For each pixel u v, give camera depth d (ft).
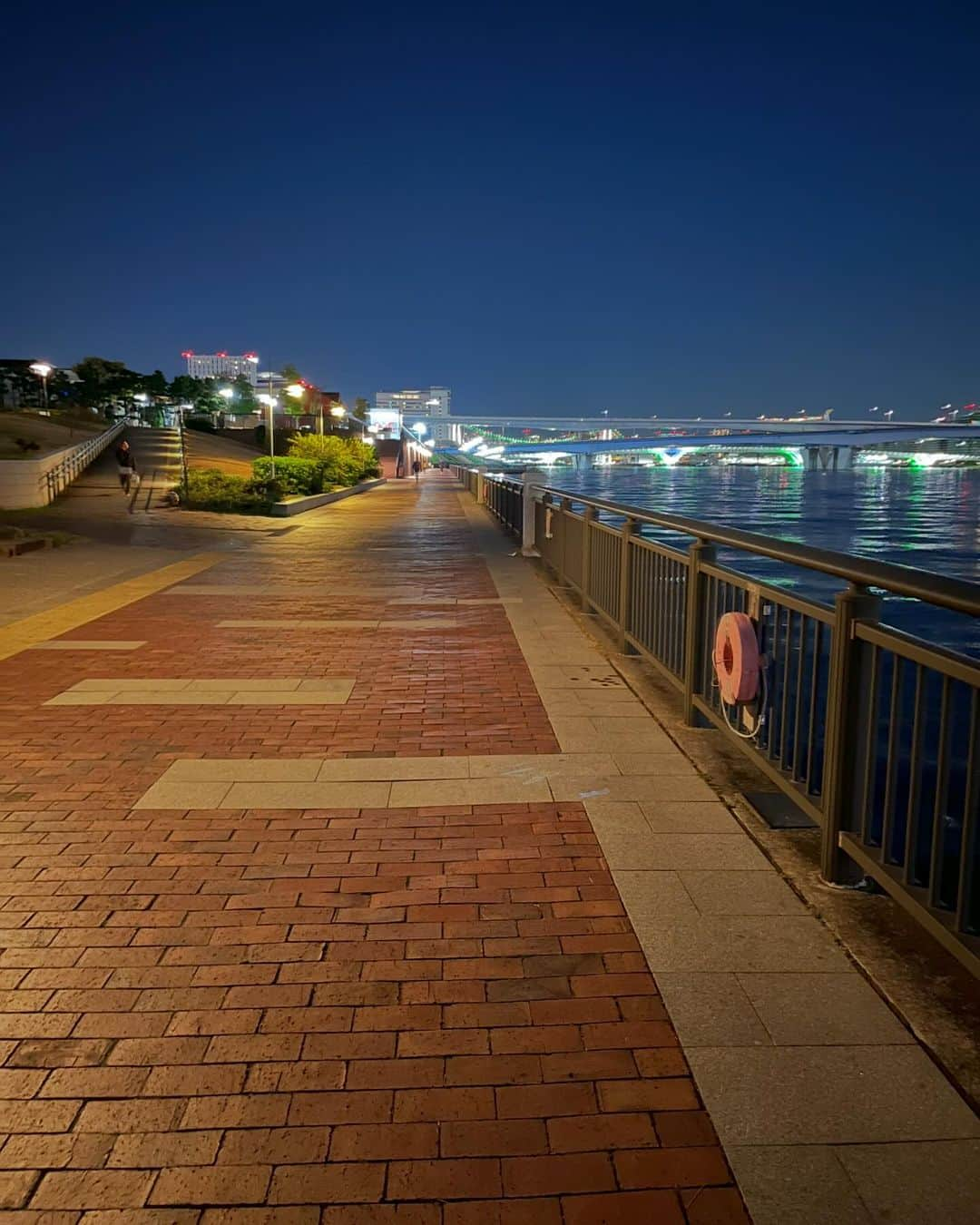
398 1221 6.07
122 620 28.60
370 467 169.58
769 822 12.60
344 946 9.39
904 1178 6.43
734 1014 8.25
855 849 10.16
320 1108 7.09
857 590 10.37
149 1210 6.16
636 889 10.63
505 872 11.09
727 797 13.55
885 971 8.94
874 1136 6.81
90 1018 8.18
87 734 16.61
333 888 10.65
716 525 15.97
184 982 8.74
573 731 16.76
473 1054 7.72
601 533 27.35
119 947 9.35
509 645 24.88
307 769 14.71
